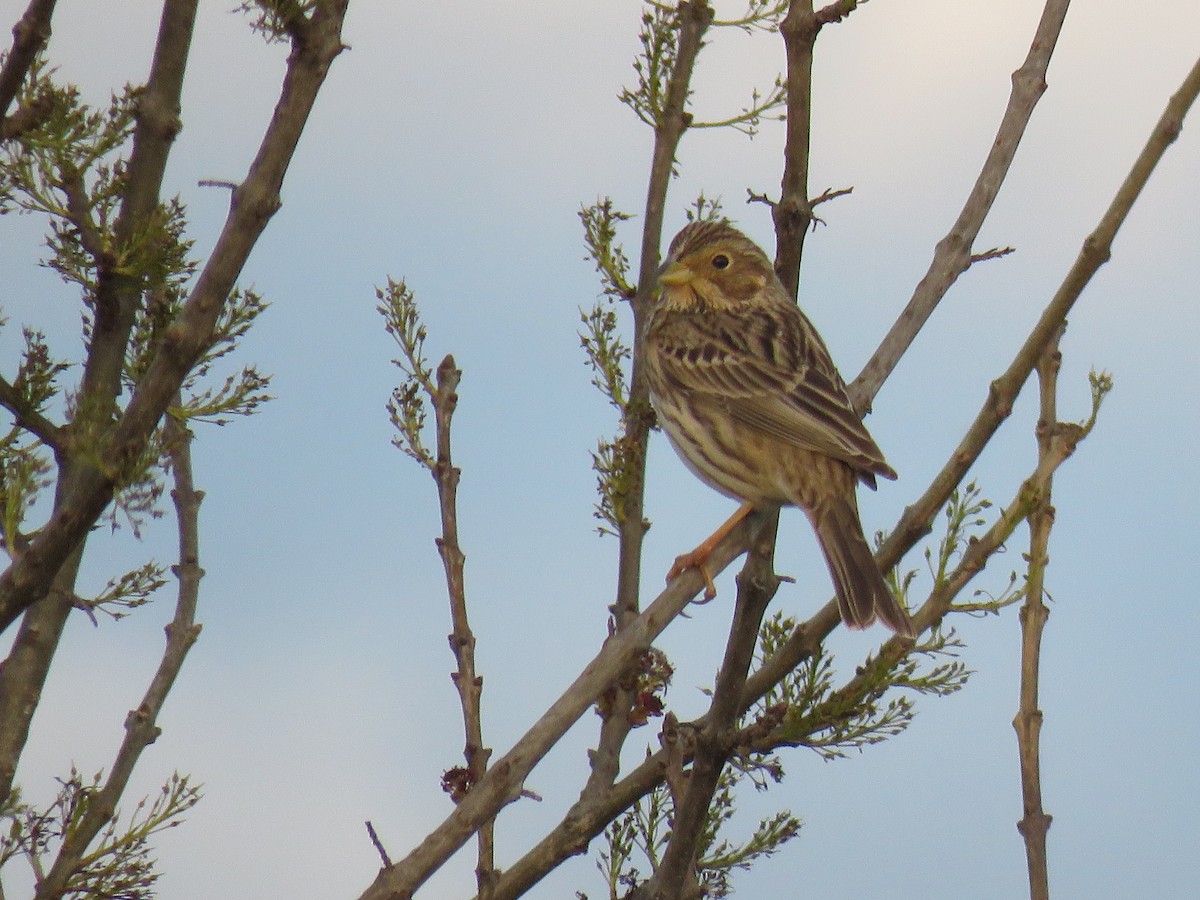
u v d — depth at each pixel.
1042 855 8.50
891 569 8.99
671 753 7.99
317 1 6.95
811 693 8.90
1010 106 9.97
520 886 8.64
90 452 7.21
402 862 7.33
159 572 9.44
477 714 9.79
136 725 9.44
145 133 8.78
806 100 8.71
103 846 8.90
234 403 10.59
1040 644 8.82
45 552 7.24
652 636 8.11
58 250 8.83
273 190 7.03
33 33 7.48
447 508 10.23
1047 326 8.40
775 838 10.14
